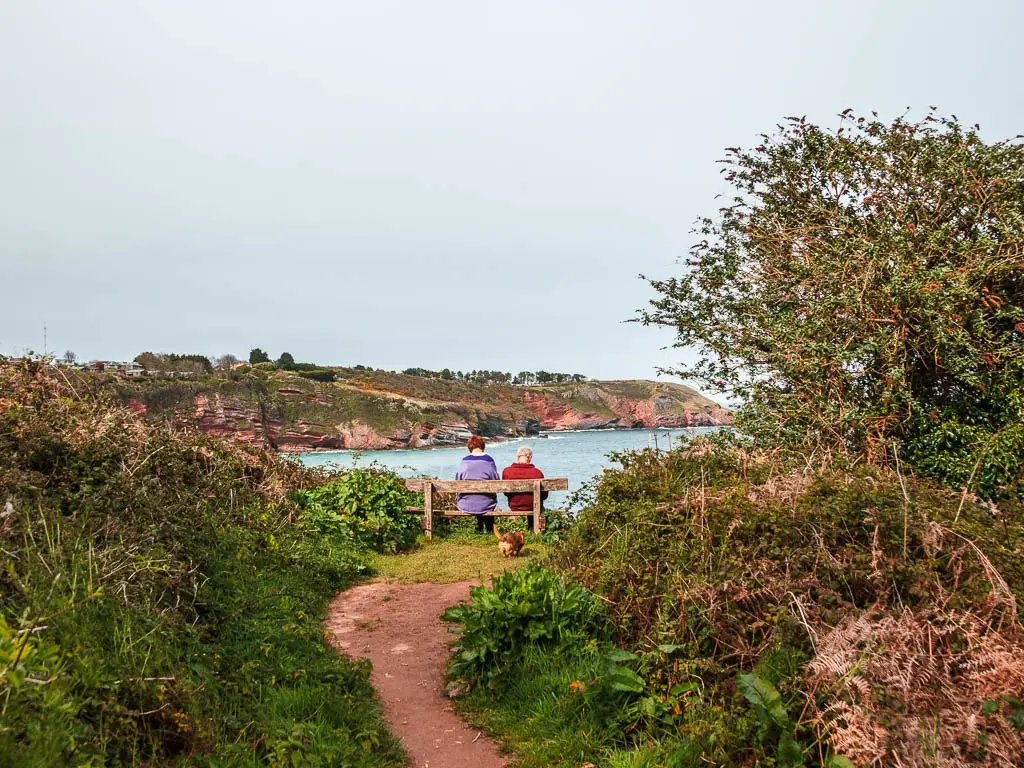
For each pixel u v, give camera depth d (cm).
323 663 528
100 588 401
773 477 601
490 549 1041
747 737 371
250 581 646
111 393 882
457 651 574
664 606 495
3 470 522
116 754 307
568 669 498
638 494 691
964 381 744
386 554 1018
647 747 402
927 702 349
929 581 424
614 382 17012
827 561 453
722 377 937
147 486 638
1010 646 365
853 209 945
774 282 905
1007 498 638
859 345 754
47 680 294
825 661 370
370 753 410
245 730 381
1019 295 775
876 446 684
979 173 831
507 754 438
